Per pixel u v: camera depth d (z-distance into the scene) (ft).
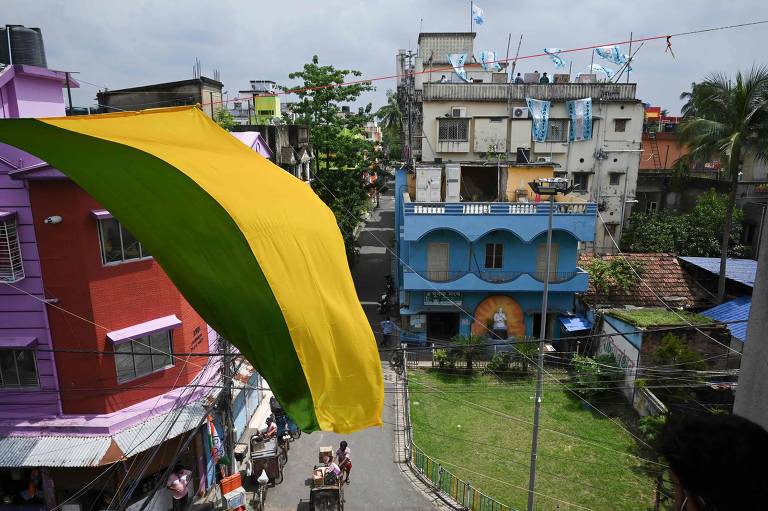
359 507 54.13
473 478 58.23
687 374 65.72
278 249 14.29
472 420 70.64
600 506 53.11
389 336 94.48
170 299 51.60
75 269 46.19
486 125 114.21
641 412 68.95
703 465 5.55
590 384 74.23
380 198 249.55
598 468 59.41
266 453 56.85
